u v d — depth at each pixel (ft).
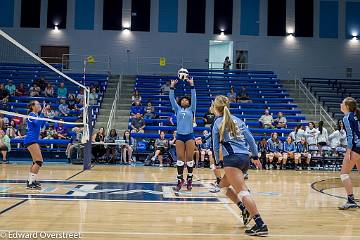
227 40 75.41
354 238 12.82
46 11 73.41
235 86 66.74
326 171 42.01
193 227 14.02
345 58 75.97
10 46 72.08
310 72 75.46
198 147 41.81
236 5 75.77
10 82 58.75
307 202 20.39
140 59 74.02
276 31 75.82
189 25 75.00
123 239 12.08
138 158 48.08
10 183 25.31
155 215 16.01
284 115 58.08
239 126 13.76
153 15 74.64
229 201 19.65
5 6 72.95
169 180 28.86
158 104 59.11
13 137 46.16
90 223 14.20
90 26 73.87
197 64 74.74
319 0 76.23
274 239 12.51
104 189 23.38
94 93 57.41
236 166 13.44
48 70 68.23
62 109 52.80
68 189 23.04
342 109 19.49
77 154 43.16
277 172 39.55
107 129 51.08
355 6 76.59
